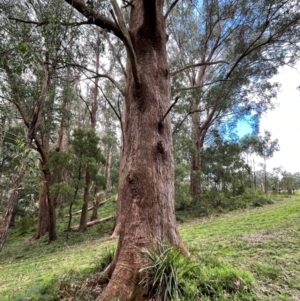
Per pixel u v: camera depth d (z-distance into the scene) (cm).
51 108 849
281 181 2514
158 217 339
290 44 938
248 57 1094
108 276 343
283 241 566
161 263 293
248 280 322
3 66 349
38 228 1469
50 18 321
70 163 1190
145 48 407
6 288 515
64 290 342
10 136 727
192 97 1338
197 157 1656
